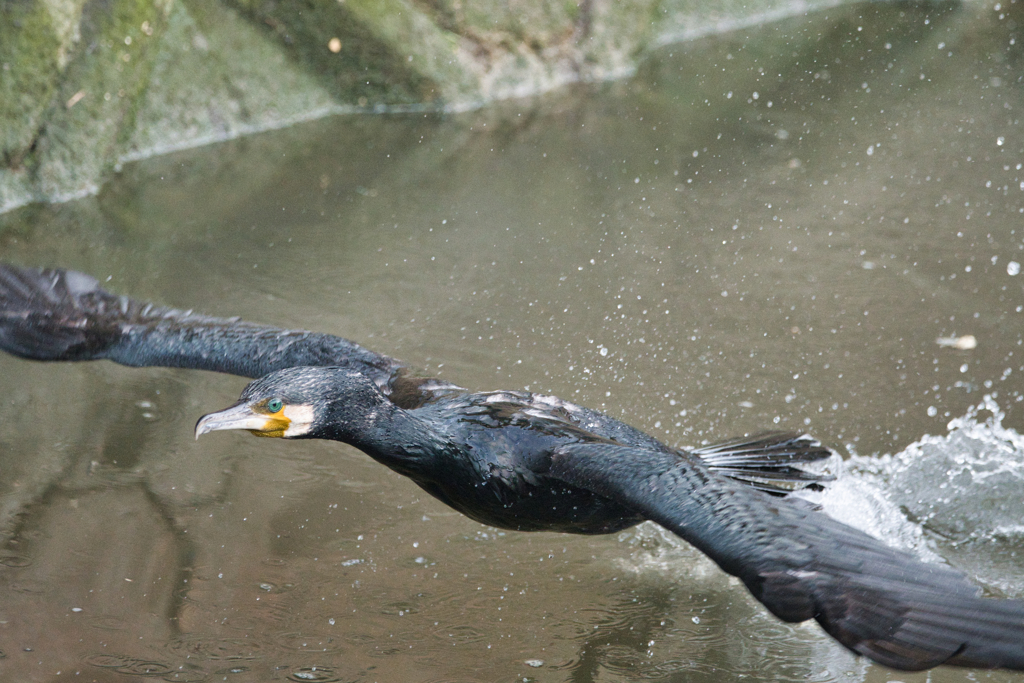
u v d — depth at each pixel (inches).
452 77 703.7
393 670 280.8
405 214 550.0
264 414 243.1
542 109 706.2
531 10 725.3
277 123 668.7
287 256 501.7
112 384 399.9
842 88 721.0
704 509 207.2
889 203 555.2
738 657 291.4
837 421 387.9
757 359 426.0
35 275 298.7
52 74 546.6
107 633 286.7
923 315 454.9
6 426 370.0
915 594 190.7
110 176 583.5
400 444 254.4
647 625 303.6
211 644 285.6
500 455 250.4
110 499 338.3
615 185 584.4
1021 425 384.8
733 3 848.9
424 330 442.0
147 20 592.7
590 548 336.2
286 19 661.9
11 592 297.0
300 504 345.1
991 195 559.5
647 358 426.3
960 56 767.7
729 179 587.8
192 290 465.1
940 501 351.9
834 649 294.4
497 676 280.8
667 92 727.1
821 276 487.2
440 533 337.4
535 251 511.5
